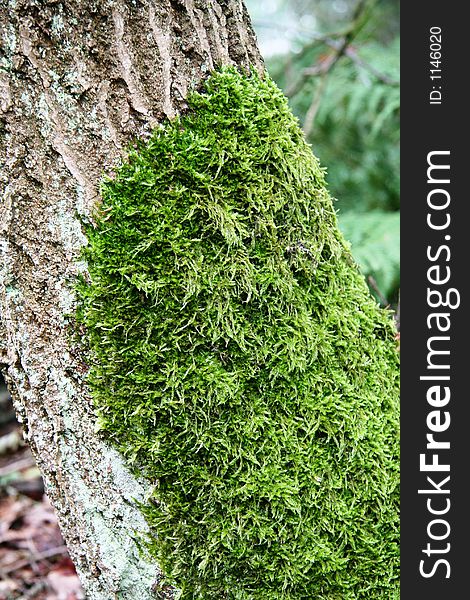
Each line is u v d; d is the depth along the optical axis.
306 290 0.93
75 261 0.88
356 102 2.01
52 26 0.85
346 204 2.32
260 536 0.88
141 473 0.89
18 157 0.87
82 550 0.92
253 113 0.90
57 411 0.90
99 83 0.87
